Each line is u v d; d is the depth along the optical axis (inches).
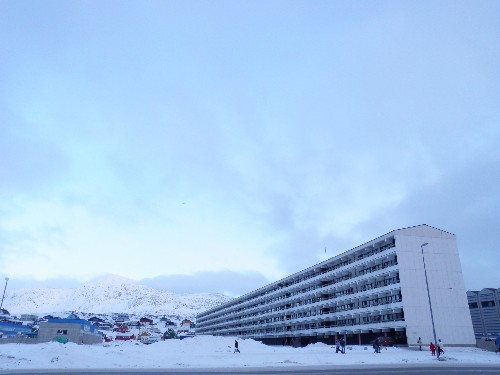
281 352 2356.1
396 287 2593.5
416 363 1454.2
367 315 2938.0
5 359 1413.6
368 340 2955.2
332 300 3304.6
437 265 2662.4
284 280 4399.6
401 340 2605.8
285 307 4347.9
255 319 5231.3
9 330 3882.9
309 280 3774.6
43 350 1614.2
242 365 1419.8
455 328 2554.1
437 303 2573.8
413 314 2504.9
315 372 1095.6
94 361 1547.7
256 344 3122.5
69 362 1448.1
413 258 2635.3
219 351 2484.0
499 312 3009.4
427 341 2466.8
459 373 1023.6
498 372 1061.8
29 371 1151.0
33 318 7426.2
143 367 1342.3
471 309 3250.5
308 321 3693.4
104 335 5610.2
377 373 1038.4
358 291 3088.1
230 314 6466.5
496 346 2265.0
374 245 2933.1
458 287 2652.6
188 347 2645.2
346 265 3201.3
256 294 5364.2
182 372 1130.0
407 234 2684.5
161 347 2630.4
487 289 3152.1
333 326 3262.8
